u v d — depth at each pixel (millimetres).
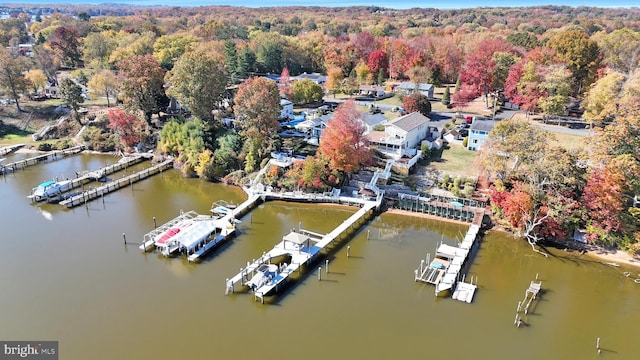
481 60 107812
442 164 80188
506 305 49312
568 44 100938
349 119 72875
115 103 116188
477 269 55938
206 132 86750
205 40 160000
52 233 63250
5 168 86000
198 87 85688
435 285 52438
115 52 136000
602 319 47406
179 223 62875
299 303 49188
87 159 93375
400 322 46469
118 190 77938
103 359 41312
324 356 41812
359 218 67875
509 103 107375
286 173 76000
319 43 162750
